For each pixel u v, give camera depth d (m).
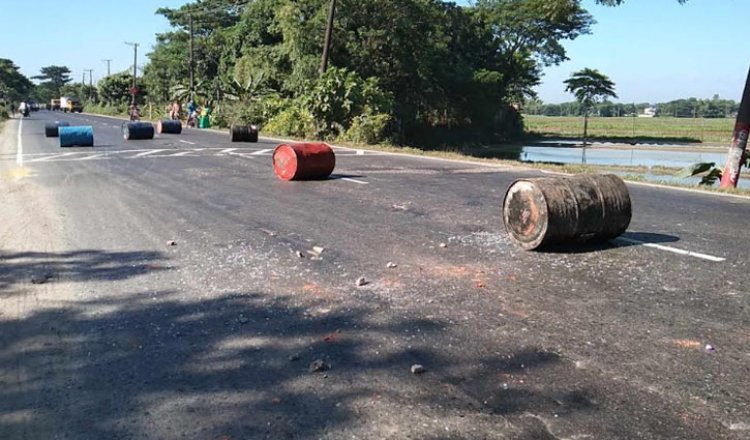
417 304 5.26
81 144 22.34
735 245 7.46
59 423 3.39
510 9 59.78
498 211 9.66
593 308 5.18
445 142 48.19
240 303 5.29
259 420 3.40
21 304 5.29
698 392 3.74
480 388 3.77
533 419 3.41
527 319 4.92
